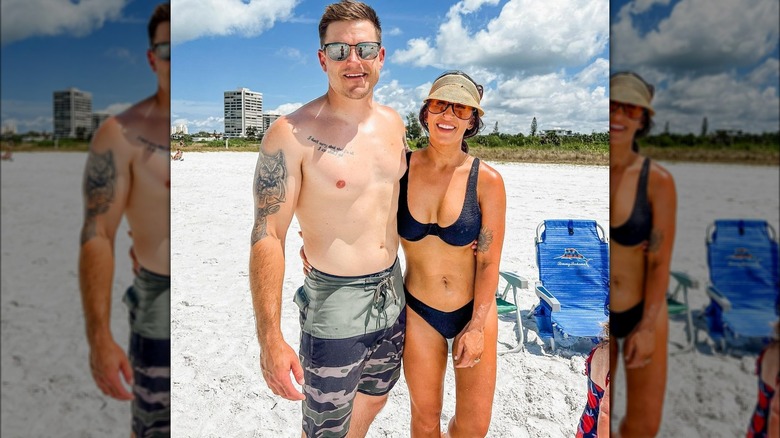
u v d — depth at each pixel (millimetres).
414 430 2996
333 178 2574
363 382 2895
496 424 3588
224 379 4234
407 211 2688
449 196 2611
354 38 2498
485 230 2643
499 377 4191
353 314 2645
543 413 3713
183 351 4730
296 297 2859
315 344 2689
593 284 4984
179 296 6207
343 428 2789
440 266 2711
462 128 2525
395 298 2740
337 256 2629
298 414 3764
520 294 5988
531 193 14266
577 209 11625
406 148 2809
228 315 5594
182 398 3963
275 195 2539
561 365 4371
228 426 3615
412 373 2863
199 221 10852
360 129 2645
